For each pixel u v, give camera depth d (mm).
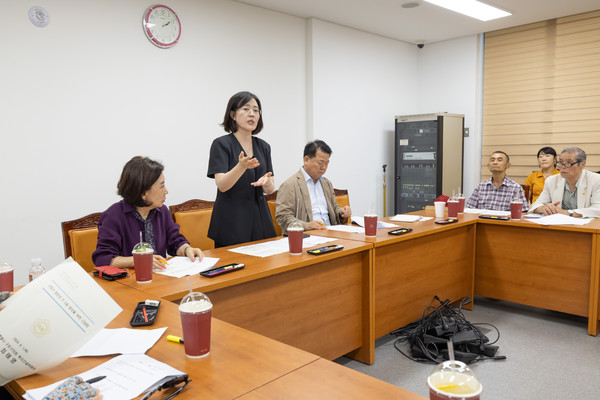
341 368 972
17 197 3146
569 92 5047
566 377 2301
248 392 868
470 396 657
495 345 2705
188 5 3971
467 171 5988
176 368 977
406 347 2697
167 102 3900
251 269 1812
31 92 3160
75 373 971
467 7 4652
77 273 1083
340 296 2281
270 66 4688
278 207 2947
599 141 4875
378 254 2490
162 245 2082
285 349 1076
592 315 2828
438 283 2988
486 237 3336
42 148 3236
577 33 4930
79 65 3371
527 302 3158
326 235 2564
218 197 2354
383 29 5477
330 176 5359
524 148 5461
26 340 945
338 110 5348
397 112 6148
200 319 1009
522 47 5367
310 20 4945
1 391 1179
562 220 3008
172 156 3971
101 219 1965
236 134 2381
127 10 3596
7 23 3025
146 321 1238
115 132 3600
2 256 3098
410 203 5770
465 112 5953
